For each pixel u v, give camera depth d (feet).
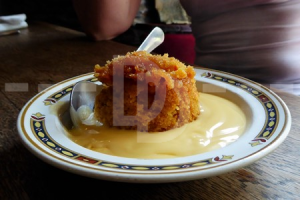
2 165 0.61
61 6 2.69
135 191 0.53
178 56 2.27
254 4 1.41
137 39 2.34
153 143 0.63
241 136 0.62
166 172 0.46
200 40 1.69
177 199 0.51
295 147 0.65
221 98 0.84
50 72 1.22
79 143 0.65
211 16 1.57
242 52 1.49
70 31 1.95
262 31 1.43
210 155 0.52
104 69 0.71
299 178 0.55
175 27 2.32
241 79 0.88
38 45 1.65
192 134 0.67
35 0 2.72
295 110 0.81
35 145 0.55
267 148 0.52
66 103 0.79
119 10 1.73
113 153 0.61
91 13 1.65
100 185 0.54
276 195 0.51
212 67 1.60
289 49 1.42
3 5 2.72
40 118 0.69
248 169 0.58
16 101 0.94
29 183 0.55
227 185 0.54
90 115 0.74
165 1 2.42
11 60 1.40
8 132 0.74
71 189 0.53
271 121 0.64
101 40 1.74
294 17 1.39
